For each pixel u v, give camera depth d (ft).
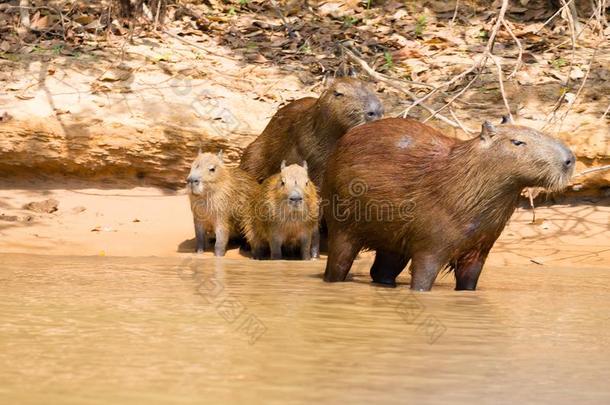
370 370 23.03
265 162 50.83
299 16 70.18
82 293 33.45
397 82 60.85
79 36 63.82
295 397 20.52
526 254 47.01
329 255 38.60
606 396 21.17
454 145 36.50
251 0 71.67
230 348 25.02
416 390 21.30
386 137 37.35
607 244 48.78
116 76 58.90
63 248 46.83
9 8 65.82
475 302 33.78
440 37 66.59
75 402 19.80
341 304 32.53
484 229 35.94
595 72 60.80
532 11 70.54
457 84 60.03
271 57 63.77
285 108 50.65
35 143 54.34
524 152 34.91
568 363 24.18
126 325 27.76
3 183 55.26
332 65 62.95
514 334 27.81
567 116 55.62
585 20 69.05
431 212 35.91
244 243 50.78
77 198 53.98
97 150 54.70
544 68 61.87
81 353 24.18
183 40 64.75
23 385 21.13
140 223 51.65
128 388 20.97
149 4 66.95
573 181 52.65
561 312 31.78
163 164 55.42
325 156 48.24
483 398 20.79
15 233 48.39
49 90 57.00
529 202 53.52
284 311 30.78
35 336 26.09
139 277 37.93
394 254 38.50
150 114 55.83
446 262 36.35
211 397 20.38
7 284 35.42
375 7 71.87
